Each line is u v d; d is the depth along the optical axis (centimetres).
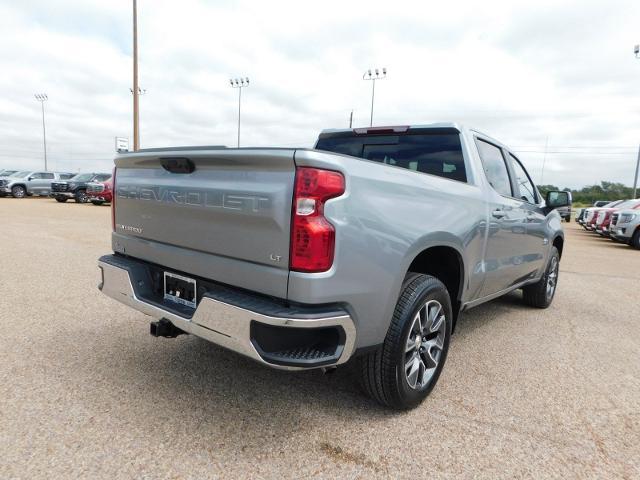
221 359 330
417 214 254
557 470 220
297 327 197
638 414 280
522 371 340
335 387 297
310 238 198
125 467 206
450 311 291
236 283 223
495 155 396
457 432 249
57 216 1513
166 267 267
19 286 516
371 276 222
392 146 385
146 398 269
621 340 427
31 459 209
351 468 214
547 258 511
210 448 223
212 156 226
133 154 280
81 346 345
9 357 320
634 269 911
